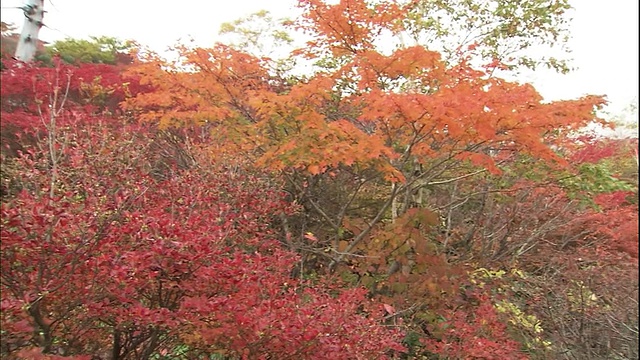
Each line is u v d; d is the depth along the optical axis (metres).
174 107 6.17
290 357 3.09
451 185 7.32
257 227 4.80
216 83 5.52
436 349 4.81
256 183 5.23
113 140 5.07
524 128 4.27
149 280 2.90
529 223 6.69
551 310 5.15
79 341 3.20
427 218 5.48
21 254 2.62
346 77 5.86
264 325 2.88
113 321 3.13
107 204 3.09
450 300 5.38
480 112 4.07
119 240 2.86
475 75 4.80
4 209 2.62
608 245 5.59
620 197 5.64
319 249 6.18
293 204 5.61
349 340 3.20
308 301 3.66
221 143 5.59
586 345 4.66
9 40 9.23
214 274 2.96
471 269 6.07
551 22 6.94
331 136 4.68
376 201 7.05
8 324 2.50
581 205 6.48
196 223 3.32
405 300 5.41
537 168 5.77
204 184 4.59
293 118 4.98
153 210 3.35
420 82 5.49
